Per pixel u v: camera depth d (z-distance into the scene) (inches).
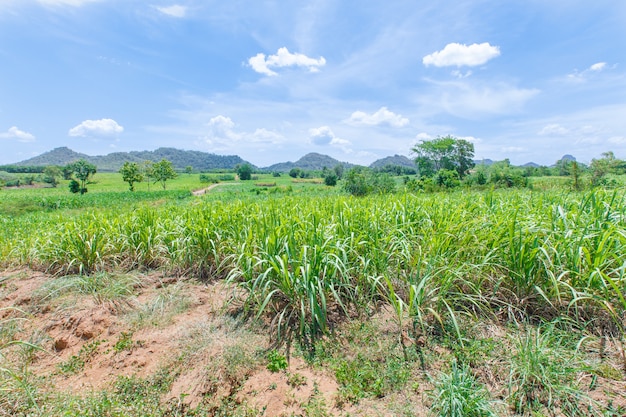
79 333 119.3
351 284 136.0
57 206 1059.3
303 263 120.0
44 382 96.5
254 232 167.0
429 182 1054.4
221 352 104.0
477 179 1334.9
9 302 151.6
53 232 221.9
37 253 205.5
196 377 95.3
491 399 82.0
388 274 135.1
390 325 115.7
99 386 94.7
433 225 158.9
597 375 86.5
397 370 94.8
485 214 158.6
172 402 87.8
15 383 93.8
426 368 95.1
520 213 161.6
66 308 135.9
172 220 221.6
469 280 128.0
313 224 145.3
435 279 124.7
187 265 184.2
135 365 102.0
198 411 85.2
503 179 1106.1
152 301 143.9
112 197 1438.2
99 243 189.9
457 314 116.4
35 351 112.5
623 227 117.8
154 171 2390.5
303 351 106.4
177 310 134.4
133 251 196.4
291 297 121.9
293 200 271.1
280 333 115.3
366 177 1086.4
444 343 103.9
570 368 84.7
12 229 313.6
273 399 87.6
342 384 92.2
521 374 86.0
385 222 164.2
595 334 103.0
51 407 85.2
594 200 133.0
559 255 111.5
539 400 80.4
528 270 113.5
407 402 84.3
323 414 82.0
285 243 126.8
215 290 155.7
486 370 91.8
